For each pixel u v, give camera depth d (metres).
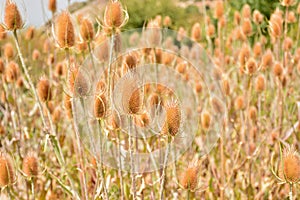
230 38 3.21
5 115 2.42
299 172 1.56
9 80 2.21
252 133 2.28
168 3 5.96
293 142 2.19
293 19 2.73
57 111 2.19
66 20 1.69
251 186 2.21
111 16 1.65
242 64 2.20
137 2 6.01
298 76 2.85
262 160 2.33
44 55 3.11
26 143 2.43
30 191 2.14
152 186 1.93
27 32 2.50
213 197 2.17
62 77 2.54
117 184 1.96
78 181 2.20
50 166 2.30
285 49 2.47
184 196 2.14
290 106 2.54
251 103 2.67
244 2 5.00
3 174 1.63
